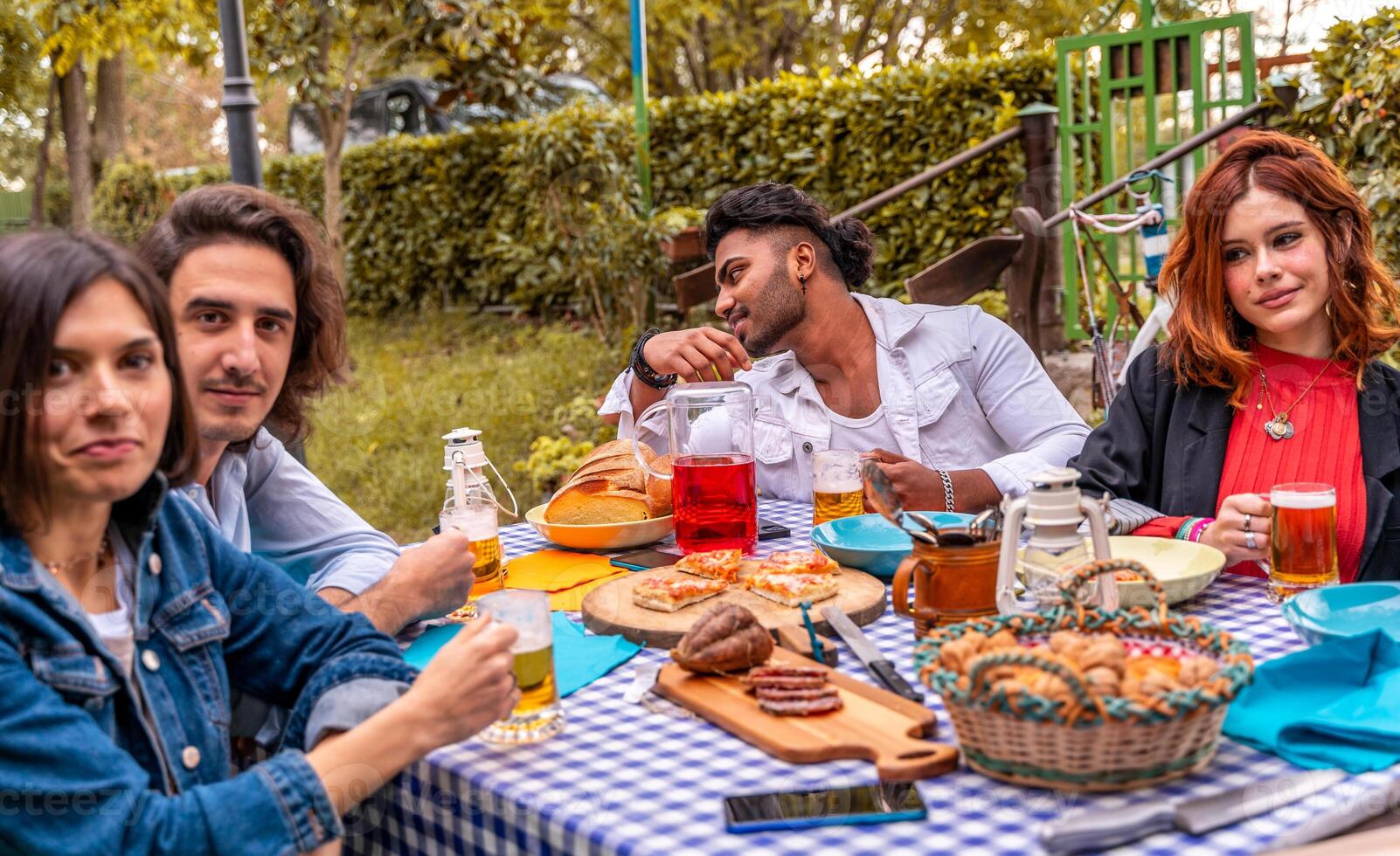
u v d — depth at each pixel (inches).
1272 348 83.4
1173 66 231.1
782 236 103.3
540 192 320.5
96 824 46.8
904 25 573.3
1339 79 197.8
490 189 383.9
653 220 295.9
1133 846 42.7
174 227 69.9
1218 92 232.8
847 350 107.5
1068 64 245.0
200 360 69.1
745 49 568.4
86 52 389.7
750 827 44.9
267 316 71.1
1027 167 244.8
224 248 69.5
